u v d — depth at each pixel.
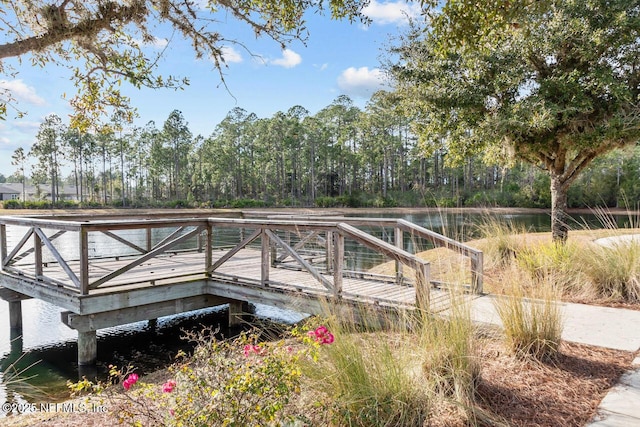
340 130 43.50
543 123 6.28
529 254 5.36
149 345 4.95
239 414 1.59
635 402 2.08
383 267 7.12
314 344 1.86
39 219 5.22
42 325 5.78
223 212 7.78
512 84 6.99
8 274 5.65
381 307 3.53
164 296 4.86
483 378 2.38
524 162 8.42
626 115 6.50
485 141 7.28
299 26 3.64
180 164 46.66
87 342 4.37
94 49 3.85
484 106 7.34
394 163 43.47
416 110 8.18
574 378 2.39
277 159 44.12
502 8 2.98
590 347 2.87
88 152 44.75
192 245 11.38
